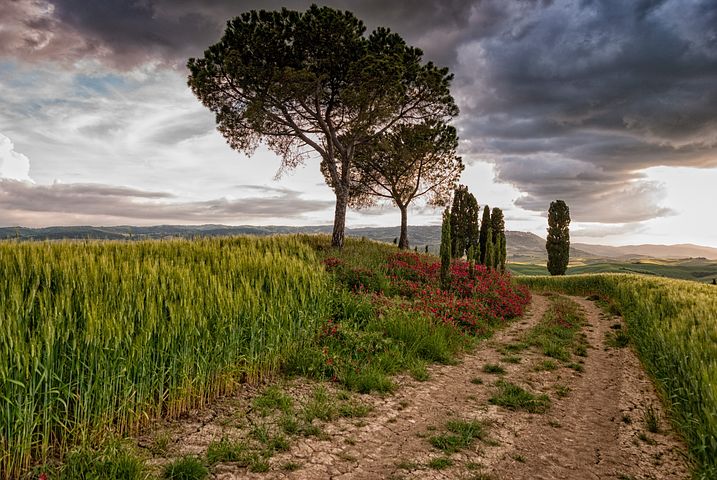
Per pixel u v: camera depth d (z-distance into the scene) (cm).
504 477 437
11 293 430
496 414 632
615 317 1716
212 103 1988
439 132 2438
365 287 1460
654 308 1148
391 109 1950
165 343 501
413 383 768
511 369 899
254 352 673
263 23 1853
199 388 563
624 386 800
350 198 3003
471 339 1151
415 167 2794
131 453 394
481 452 496
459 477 430
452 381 799
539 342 1159
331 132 2070
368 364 793
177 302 555
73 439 398
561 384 804
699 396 496
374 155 2672
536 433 566
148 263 659
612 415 645
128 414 472
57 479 345
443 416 614
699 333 697
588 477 447
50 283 536
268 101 1922
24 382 361
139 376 469
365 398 662
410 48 2059
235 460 429
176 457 426
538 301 2431
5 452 344
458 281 1894
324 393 655
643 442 543
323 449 478
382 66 1750
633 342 1128
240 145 2138
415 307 1262
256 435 491
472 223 3991
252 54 1873
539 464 473
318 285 924
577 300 2533
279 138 2186
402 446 503
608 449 521
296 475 414
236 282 732
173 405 509
